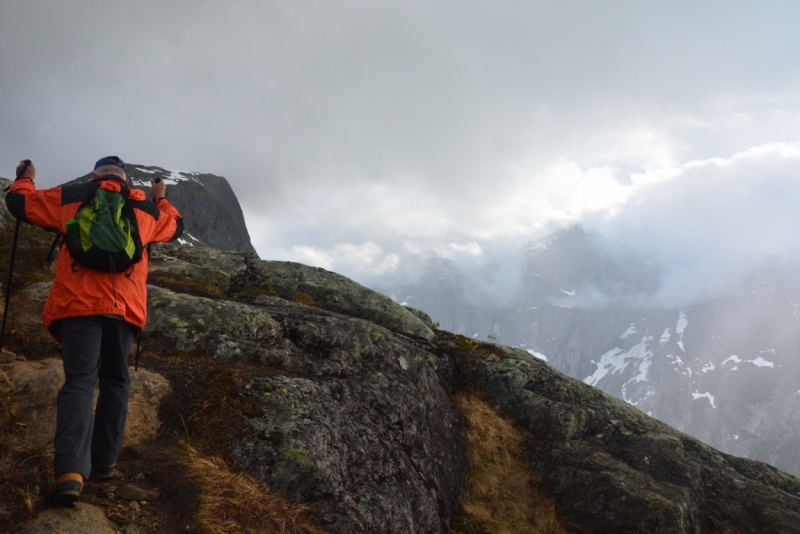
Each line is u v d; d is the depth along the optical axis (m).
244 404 6.71
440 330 14.63
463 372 12.74
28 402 5.42
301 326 9.24
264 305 10.78
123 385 4.86
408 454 8.51
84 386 4.37
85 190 4.73
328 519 5.99
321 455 6.58
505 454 10.84
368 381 8.95
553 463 10.73
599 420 12.06
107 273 4.55
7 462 4.49
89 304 4.46
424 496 8.02
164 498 4.82
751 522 10.61
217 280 11.88
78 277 4.49
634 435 11.95
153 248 13.02
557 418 11.55
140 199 4.96
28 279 8.49
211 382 6.82
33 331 7.10
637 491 9.80
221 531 4.62
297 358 8.52
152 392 6.31
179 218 5.42
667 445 11.65
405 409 9.05
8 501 4.03
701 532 10.07
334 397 7.91
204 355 7.71
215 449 5.96
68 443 4.15
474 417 11.23
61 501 4.07
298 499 6.05
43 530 3.91
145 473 5.08
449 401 11.25
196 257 13.19
